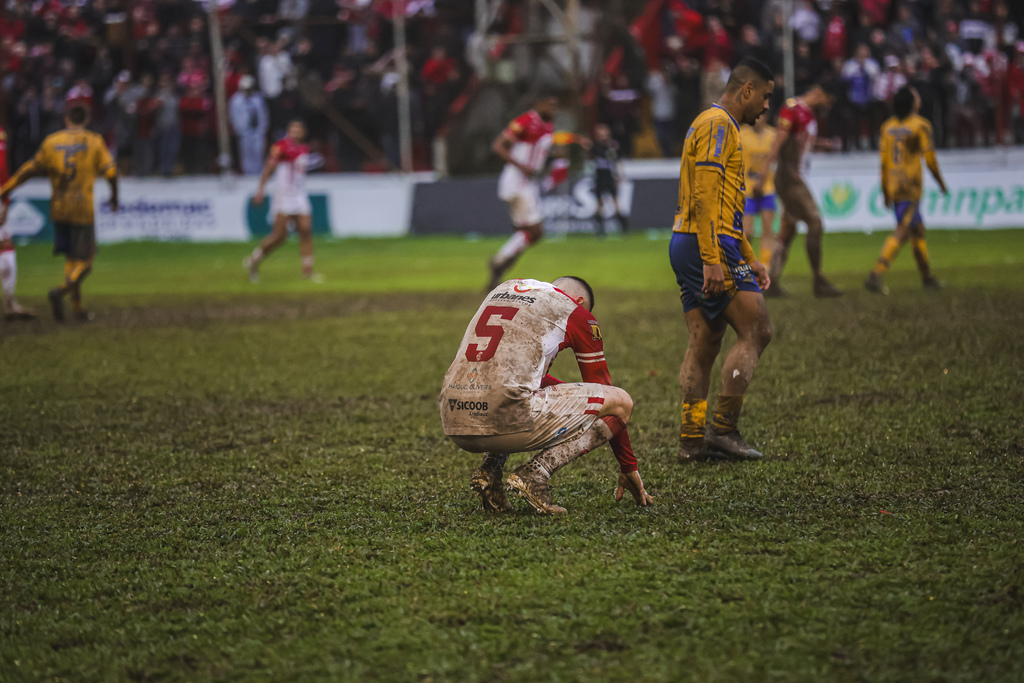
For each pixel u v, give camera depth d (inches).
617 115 3046.3
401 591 472.4
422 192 3043.8
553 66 3080.7
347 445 774.5
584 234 2950.3
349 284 1969.7
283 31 3193.9
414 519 585.0
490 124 3095.5
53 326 1478.8
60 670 404.8
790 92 2842.0
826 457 685.3
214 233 3058.6
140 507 629.9
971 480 617.3
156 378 1064.8
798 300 1483.8
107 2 3304.6
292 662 403.9
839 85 2829.7
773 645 403.9
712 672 383.9
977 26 2999.5
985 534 519.5
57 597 482.6
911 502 580.7
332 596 468.8
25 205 3090.6
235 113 3036.4
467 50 3201.3
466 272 2133.4
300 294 1825.8
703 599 450.0
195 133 3088.1
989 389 851.4
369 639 422.3
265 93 3053.6
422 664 398.3
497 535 548.1
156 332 1396.4
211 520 599.2
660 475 663.8
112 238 3080.7
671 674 383.2
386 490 649.0
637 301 1563.7
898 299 1432.1
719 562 493.7
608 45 3102.9
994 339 1071.0
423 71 3115.2
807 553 500.4
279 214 2062.0
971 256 2043.6
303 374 1071.0
